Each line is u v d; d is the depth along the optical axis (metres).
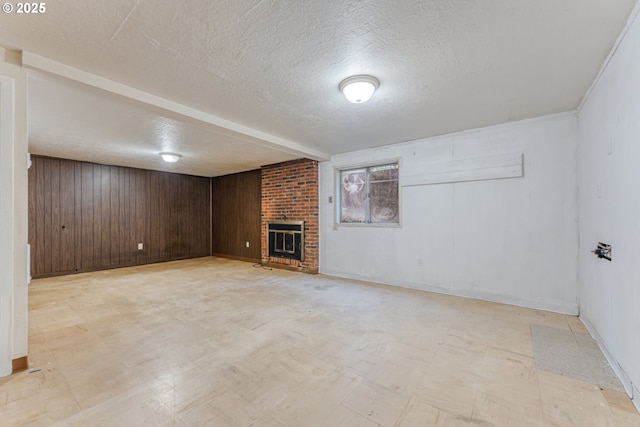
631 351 1.69
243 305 3.36
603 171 2.20
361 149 4.68
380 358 2.12
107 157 5.16
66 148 4.48
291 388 1.75
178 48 1.87
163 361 2.08
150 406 1.59
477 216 3.61
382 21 1.62
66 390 1.73
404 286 4.23
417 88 2.46
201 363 2.05
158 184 6.68
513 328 2.66
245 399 1.65
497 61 2.05
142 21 1.60
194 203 7.38
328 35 1.74
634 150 1.66
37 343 2.36
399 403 1.62
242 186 6.91
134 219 6.24
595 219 2.42
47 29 1.67
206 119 3.03
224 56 1.97
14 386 1.76
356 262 4.77
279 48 1.88
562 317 2.95
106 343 2.37
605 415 1.52
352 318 2.93
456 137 3.76
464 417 1.50
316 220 5.26
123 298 3.67
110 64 2.06
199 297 3.70
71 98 2.59
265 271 5.50
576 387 1.76
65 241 5.28
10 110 1.89
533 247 3.24
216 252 7.61
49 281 4.70
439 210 3.90
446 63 2.07
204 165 6.04
